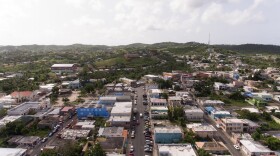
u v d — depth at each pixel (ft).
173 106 547.49
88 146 377.30
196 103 640.99
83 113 522.06
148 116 526.98
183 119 491.72
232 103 642.22
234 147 389.80
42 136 428.56
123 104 560.20
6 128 426.51
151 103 573.33
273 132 447.42
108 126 460.55
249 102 651.66
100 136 405.80
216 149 363.15
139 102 640.99
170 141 401.90
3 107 583.58
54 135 434.30
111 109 555.69
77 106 599.57
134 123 490.08
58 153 342.85
